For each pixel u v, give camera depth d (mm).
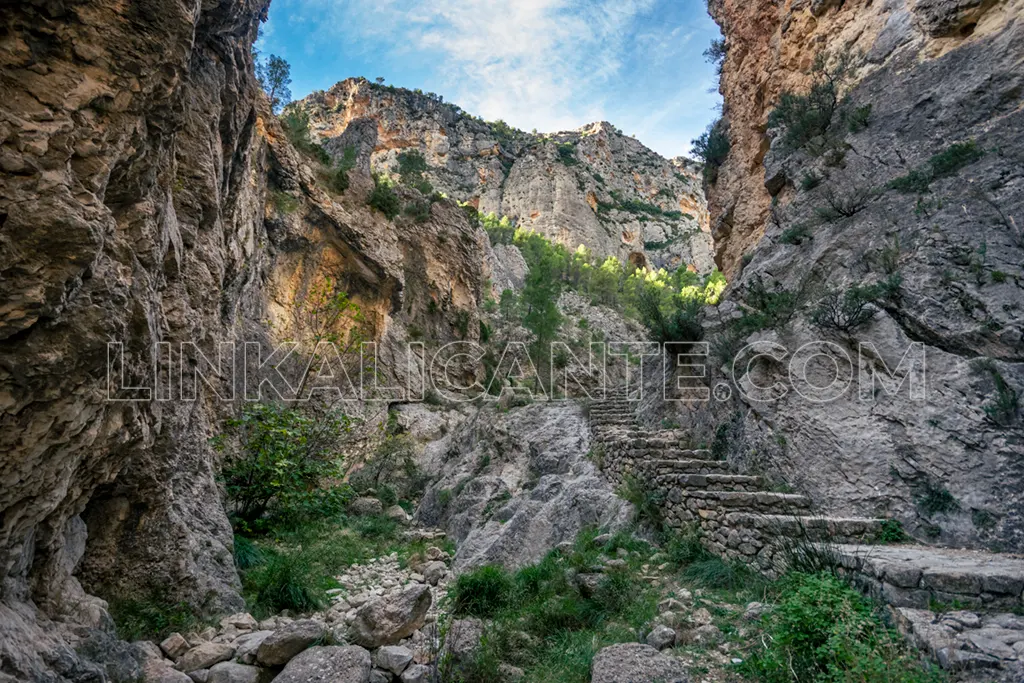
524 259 59906
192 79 8242
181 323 6508
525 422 13656
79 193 3094
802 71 11820
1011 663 2957
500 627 4750
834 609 3600
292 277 19297
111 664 4051
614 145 136500
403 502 14523
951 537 5254
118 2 3369
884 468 6000
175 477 6867
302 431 11094
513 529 8844
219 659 4680
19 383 2793
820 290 7730
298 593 6707
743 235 12820
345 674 3975
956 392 5750
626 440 8945
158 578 5637
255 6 8328
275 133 19328
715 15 15883
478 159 104062
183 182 8242
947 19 8766
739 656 3875
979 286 6047
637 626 4660
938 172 7363
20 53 2898
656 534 7211
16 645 3121
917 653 3373
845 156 9305
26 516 3344
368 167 28188
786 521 5363
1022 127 6754
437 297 26062
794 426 7051
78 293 3072
